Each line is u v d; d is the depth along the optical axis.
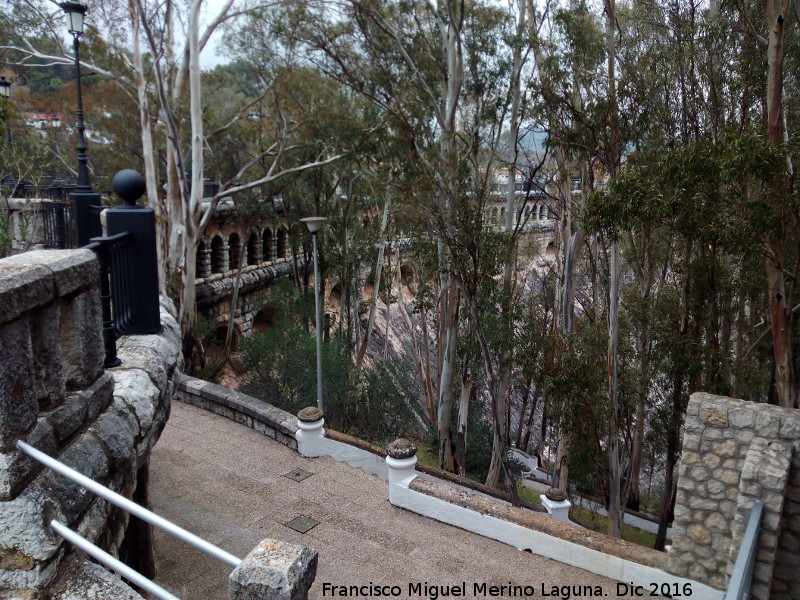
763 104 12.45
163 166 23.33
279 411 9.21
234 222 25.14
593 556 5.86
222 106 28.03
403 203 15.39
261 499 7.11
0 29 19.47
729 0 11.69
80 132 10.78
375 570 5.76
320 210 25.28
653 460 19.38
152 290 4.41
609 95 12.33
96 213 5.27
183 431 9.15
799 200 8.33
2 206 11.62
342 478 7.75
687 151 9.34
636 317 15.38
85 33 18.67
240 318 26.48
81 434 2.82
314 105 21.20
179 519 6.53
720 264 13.40
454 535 6.46
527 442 26.67
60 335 2.90
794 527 5.36
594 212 10.55
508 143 19.55
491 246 13.71
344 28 18.95
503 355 17.00
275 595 1.92
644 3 14.38
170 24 18.19
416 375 26.47
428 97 18.56
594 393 13.95
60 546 2.36
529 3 17.33
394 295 30.09
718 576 5.42
